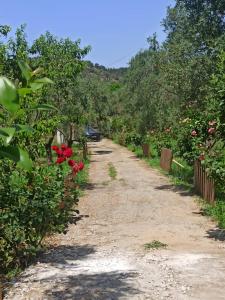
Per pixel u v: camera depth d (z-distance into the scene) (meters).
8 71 11.45
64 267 6.27
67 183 7.15
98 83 37.38
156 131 27.95
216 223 9.57
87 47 17.11
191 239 8.13
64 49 16.92
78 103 19.59
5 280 5.73
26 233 6.30
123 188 15.52
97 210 11.45
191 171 16.86
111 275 5.83
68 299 4.95
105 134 55.16
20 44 15.10
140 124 31.03
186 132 14.13
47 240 8.12
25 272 6.08
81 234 8.66
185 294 5.08
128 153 33.47
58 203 6.86
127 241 7.99
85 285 5.42
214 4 14.43
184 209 11.35
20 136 6.41
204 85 14.55
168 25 17.38
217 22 14.60
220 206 10.48
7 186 6.12
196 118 11.75
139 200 12.93
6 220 6.00
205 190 12.12
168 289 5.25
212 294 5.07
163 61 16.78
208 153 9.43
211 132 9.22
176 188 14.93
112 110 48.50
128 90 38.84
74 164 7.44
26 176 6.40
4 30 13.20
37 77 1.77
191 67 14.56
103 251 7.23
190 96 14.99
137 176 18.95
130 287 5.31
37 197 6.32
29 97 5.48
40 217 6.20
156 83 24.12
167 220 10.04
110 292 5.14
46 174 6.89
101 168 23.08
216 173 8.14
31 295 5.12
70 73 16.34
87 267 6.25
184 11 15.62
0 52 11.38
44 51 16.23
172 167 20.11
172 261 6.49
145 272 5.94
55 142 25.50
